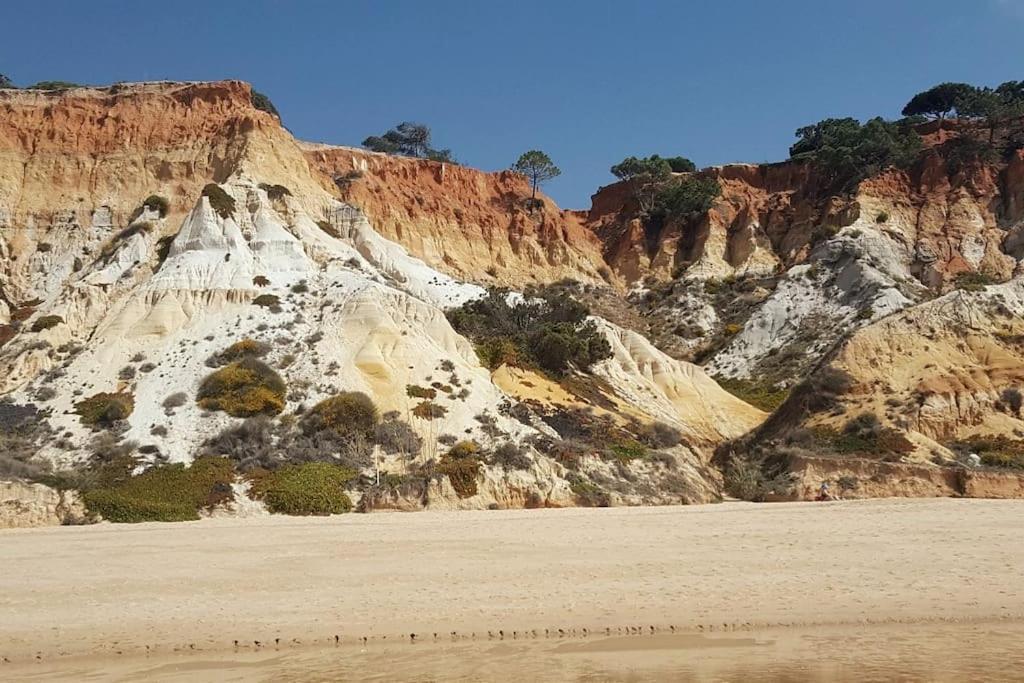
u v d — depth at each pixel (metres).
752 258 98.12
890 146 101.50
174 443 46.12
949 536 31.25
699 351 87.81
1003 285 63.47
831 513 38.19
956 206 93.00
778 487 49.22
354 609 23.06
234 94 78.50
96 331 57.22
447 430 49.69
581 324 70.25
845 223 94.06
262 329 55.72
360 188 87.94
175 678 18.47
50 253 68.00
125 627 21.86
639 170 115.06
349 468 45.25
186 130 75.19
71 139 74.31
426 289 70.44
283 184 72.31
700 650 20.12
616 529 34.22
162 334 55.31
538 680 18.20
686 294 95.31
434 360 55.28
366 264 68.06
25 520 38.06
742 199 107.94
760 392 76.38
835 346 61.97
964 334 59.16
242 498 42.06
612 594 24.11
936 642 20.58
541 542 31.20
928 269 87.19
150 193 71.31
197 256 60.66
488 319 66.75
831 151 102.25
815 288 86.69
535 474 46.34
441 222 92.62
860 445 51.28
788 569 26.56
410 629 21.62
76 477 41.44
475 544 30.86
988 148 98.38
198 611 22.97
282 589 24.88
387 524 36.47
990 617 22.28
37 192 71.38
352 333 55.34
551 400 57.94
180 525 37.16
